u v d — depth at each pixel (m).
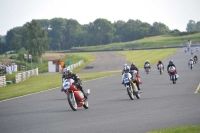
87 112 42.38
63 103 54.50
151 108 43.00
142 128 30.48
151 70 138.88
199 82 81.62
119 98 57.53
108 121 35.06
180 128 28.05
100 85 87.06
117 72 142.25
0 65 177.00
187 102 47.03
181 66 157.12
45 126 34.12
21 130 32.75
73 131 30.75
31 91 81.12
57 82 109.19
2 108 53.25
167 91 65.06
